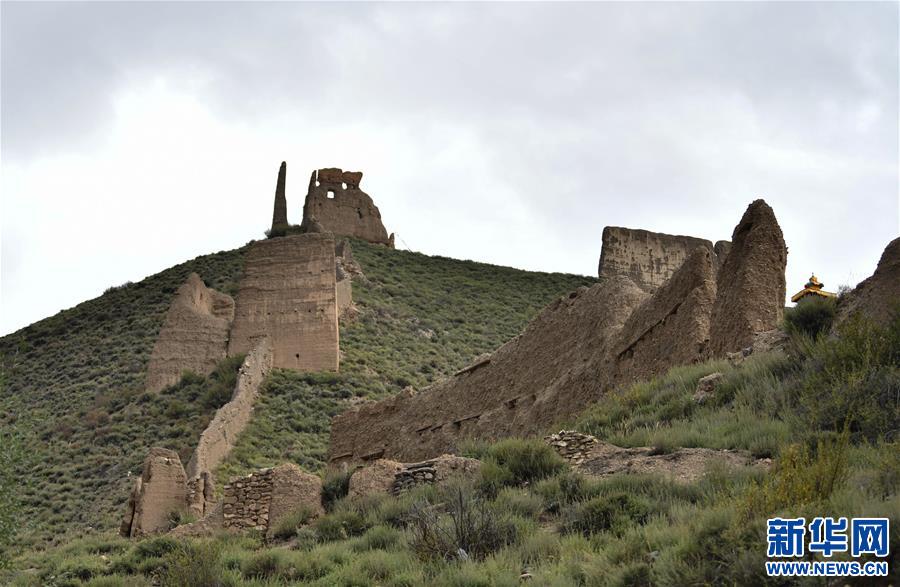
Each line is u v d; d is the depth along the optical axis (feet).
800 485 48.34
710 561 46.37
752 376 73.26
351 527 71.00
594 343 97.81
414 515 65.57
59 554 90.89
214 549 68.33
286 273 218.79
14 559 87.86
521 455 70.95
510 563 55.36
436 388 115.44
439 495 70.90
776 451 61.72
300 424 173.06
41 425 184.85
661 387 81.25
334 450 125.08
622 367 92.99
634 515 57.31
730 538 46.55
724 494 54.34
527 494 65.05
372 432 121.29
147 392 195.31
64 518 135.33
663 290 90.68
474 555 58.49
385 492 75.46
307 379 197.47
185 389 194.08
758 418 67.97
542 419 98.37
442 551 59.41
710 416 70.90
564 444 72.23
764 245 84.07
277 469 81.10
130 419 181.37
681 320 87.35
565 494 63.77
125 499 139.23
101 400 193.98
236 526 79.82
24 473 145.89
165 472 108.88
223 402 184.55
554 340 103.35
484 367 110.63
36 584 77.05
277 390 189.16
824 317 76.59
